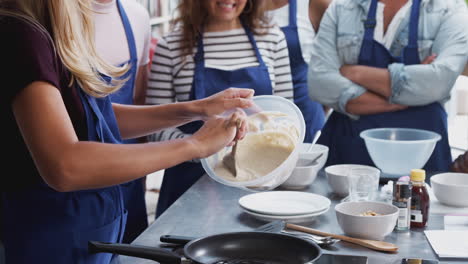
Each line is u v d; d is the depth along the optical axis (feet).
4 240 5.07
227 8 9.24
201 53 9.48
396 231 5.89
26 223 5.07
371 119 8.80
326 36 8.96
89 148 4.41
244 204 6.40
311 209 6.28
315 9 10.32
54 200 5.10
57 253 5.16
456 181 7.02
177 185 9.14
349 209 5.93
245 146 5.90
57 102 4.48
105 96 5.42
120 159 4.44
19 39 4.44
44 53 4.50
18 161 4.95
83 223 5.23
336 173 7.43
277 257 4.78
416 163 7.65
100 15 8.55
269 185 5.98
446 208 6.53
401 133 8.50
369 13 8.68
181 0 9.47
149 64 10.72
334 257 4.94
